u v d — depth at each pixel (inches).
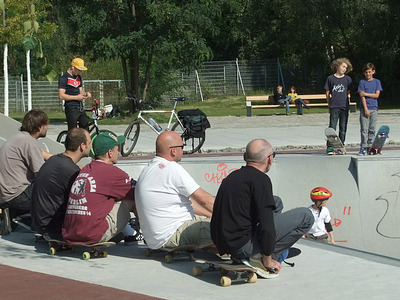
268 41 1690.5
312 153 549.3
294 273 216.7
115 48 1057.5
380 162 421.4
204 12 1088.2
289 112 1137.4
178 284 204.4
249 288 199.3
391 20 1339.8
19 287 198.4
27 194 279.3
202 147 622.5
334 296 188.7
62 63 1673.2
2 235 286.7
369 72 486.9
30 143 276.4
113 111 555.5
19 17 754.8
